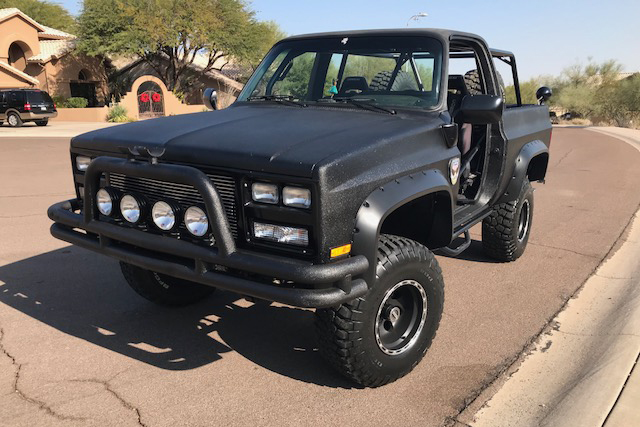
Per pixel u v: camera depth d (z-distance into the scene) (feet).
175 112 114.21
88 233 11.98
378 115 12.38
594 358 12.07
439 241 12.54
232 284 9.48
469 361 12.03
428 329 11.34
